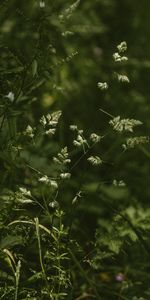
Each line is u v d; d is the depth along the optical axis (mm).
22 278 3316
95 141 3162
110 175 5250
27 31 4520
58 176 3789
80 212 4664
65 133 5539
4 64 3584
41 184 3670
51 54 3541
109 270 4199
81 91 6027
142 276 4164
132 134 5840
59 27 4363
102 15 7105
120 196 4863
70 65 5930
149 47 7164
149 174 5461
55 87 3703
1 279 3215
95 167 5258
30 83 3344
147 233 4172
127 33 7199
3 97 3229
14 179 3488
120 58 3172
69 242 3395
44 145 4680
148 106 6266
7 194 3283
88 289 3820
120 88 6613
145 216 4262
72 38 5691
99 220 4145
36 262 3479
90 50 6570
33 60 3283
